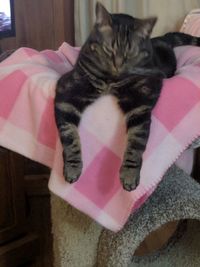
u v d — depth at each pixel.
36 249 1.42
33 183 1.89
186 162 1.33
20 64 1.03
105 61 0.93
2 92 0.95
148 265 1.15
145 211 0.95
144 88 0.87
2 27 1.51
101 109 0.88
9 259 1.36
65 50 1.23
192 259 1.14
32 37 1.78
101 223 0.91
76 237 1.03
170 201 0.94
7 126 0.96
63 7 1.76
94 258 1.05
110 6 1.70
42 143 0.94
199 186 1.03
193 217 0.91
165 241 1.33
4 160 1.28
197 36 1.41
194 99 0.84
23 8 1.73
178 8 1.70
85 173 0.89
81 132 0.88
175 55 1.19
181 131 0.85
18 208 1.36
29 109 0.94
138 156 0.84
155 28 1.71
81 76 0.91
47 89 0.91
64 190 0.89
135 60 0.97
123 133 0.87
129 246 0.94
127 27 0.97
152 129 0.85
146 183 0.85
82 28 1.75
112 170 0.89
